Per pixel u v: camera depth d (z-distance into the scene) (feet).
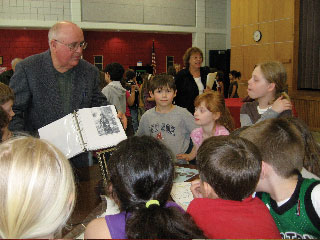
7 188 2.17
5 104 5.61
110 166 2.72
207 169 3.13
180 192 4.90
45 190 2.23
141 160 2.62
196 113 6.75
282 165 3.51
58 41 6.12
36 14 28.71
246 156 3.09
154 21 33.09
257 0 23.98
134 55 35.12
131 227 2.41
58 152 2.48
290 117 4.64
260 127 3.80
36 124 6.66
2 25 27.94
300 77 21.70
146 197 2.62
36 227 2.21
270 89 6.65
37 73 6.44
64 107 6.65
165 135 7.41
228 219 2.92
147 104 17.70
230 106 14.29
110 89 12.89
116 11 31.48
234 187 3.05
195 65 10.73
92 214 4.22
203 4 34.78
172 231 2.41
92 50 33.63
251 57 25.00
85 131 5.08
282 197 3.60
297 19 21.42
